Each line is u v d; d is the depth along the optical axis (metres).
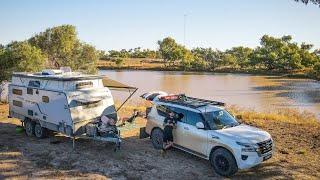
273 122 17.62
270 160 11.24
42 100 13.28
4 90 26.58
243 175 9.95
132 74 80.44
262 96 40.69
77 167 10.59
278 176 9.86
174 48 131.12
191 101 12.23
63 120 12.38
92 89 13.19
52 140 13.68
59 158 11.42
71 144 13.14
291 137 14.22
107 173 10.11
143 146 12.90
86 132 12.30
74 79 12.52
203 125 10.44
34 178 9.66
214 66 110.44
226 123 10.93
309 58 104.19
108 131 12.03
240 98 38.78
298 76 78.56
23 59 25.05
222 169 9.91
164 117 12.10
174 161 11.18
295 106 33.00
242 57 142.25
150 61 146.62
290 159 11.38
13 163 10.88
